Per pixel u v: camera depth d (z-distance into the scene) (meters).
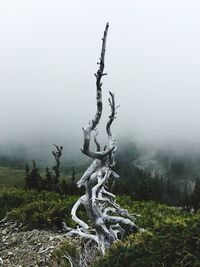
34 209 19.55
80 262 11.52
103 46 11.30
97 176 12.30
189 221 9.68
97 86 11.41
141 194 40.25
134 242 9.99
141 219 15.23
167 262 9.08
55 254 13.19
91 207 12.30
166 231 9.73
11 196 22.36
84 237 12.69
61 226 18.28
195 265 8.70
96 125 11.74
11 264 14.84
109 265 9.70
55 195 23.45
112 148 12.16
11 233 18.31
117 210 12.70
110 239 12.07
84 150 11.77
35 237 16.59
